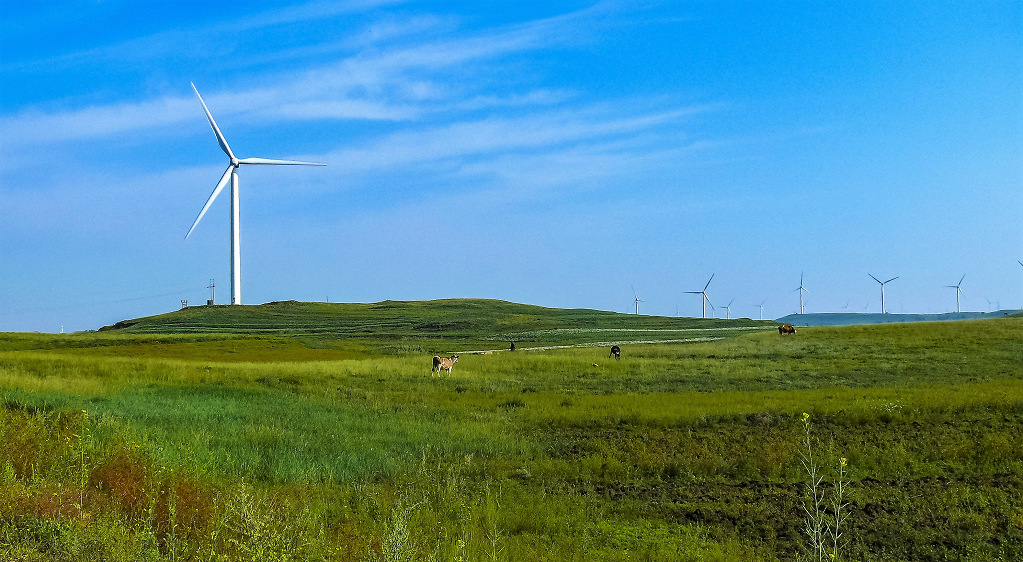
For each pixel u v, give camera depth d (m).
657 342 79.06
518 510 13.25
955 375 40.78
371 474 16.39
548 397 32.53
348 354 70.12
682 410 26.09
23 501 9.18
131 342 72.19
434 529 11.62
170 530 9.50
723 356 53.78
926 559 11.27
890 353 51.38
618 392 36.34
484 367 47.69
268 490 13.73
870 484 15.16
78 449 13.11
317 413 25.50
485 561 10.22
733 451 18.98
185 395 29.39
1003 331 58.38
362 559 9.41
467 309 159.00
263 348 71.94
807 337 63.44
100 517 9.16
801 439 20.16
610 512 13.77
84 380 31.45
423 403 30.56
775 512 13.50
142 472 11.80
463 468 17.08
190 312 152.38
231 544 8.81
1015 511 12.98
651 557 11.10
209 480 13.75
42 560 7.61
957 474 16.47
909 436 20.70
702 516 13.40
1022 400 25.44
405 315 146.00
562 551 11.23
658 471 17.09
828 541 11.86
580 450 19.80
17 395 22.17
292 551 8.80
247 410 25.48
